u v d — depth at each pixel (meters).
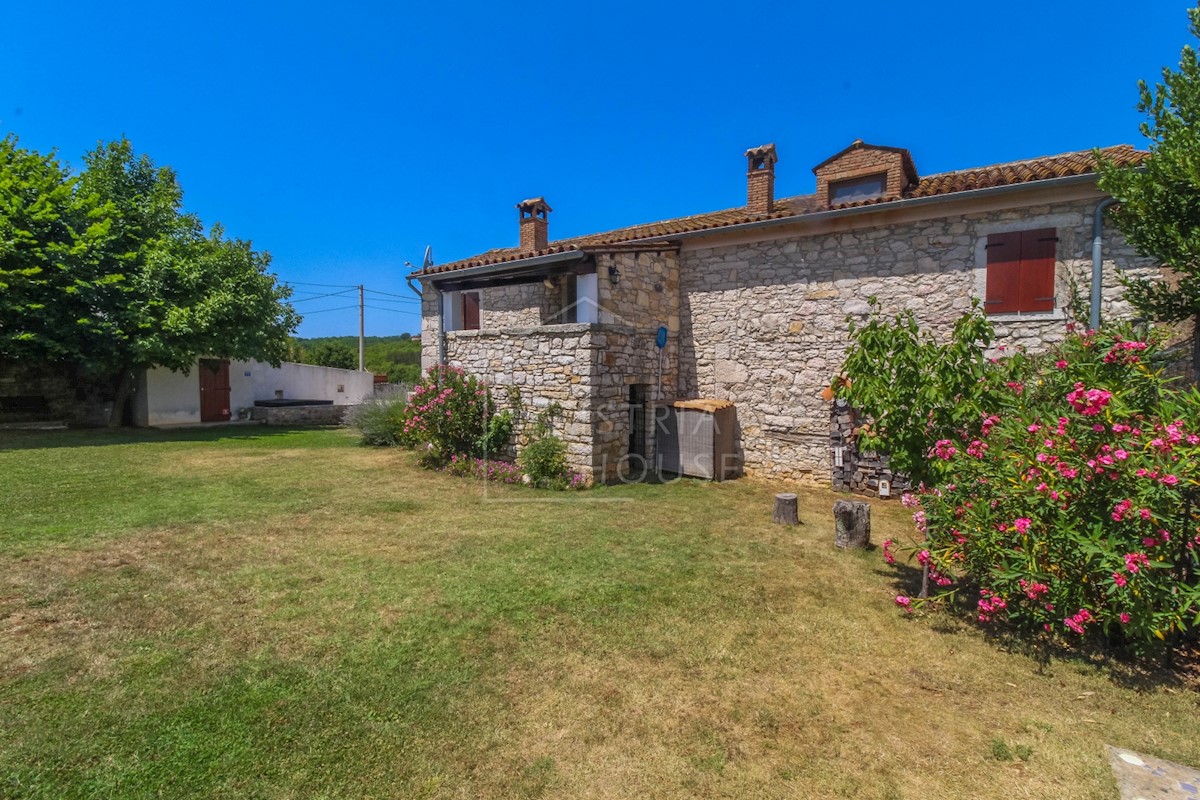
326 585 4.46
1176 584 3.18
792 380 9.34
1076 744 2.79
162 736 2.63
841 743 2.77
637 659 3.50
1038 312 7.41
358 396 23.56
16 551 4.97
